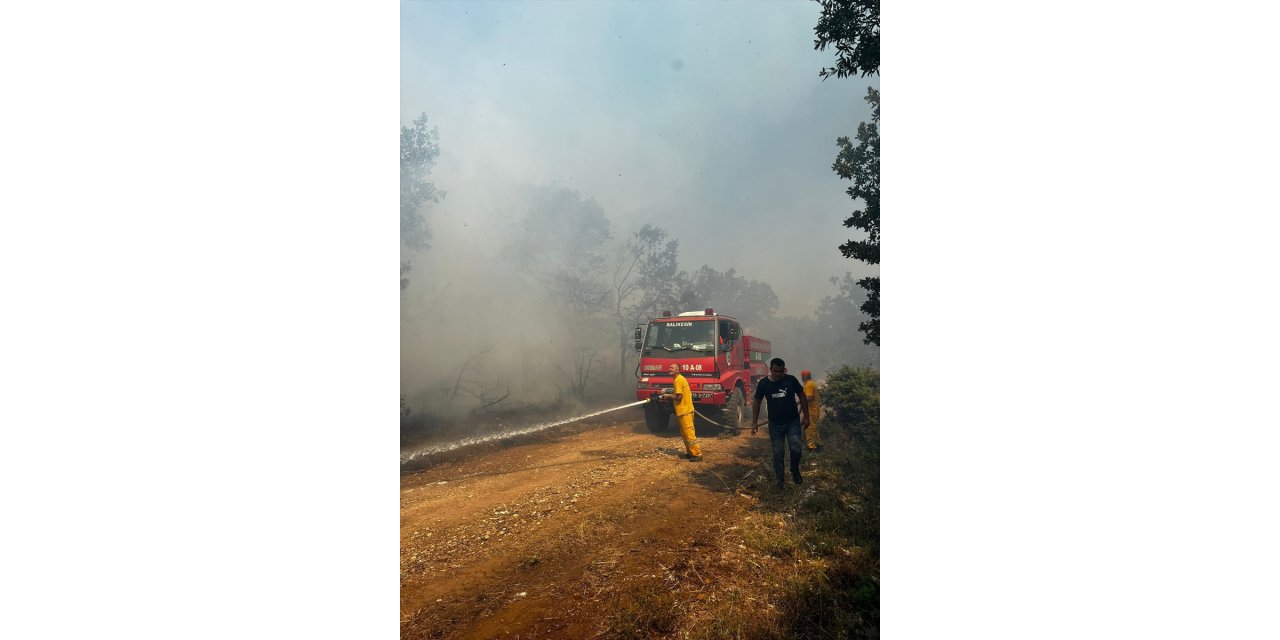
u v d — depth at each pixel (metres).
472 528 5.89
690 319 12.12
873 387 10.82
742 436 11.34
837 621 3.47
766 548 4.77
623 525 5.61
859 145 7.61
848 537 4.93
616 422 15.91
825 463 7.84
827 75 5.69
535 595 4.16
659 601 3.83
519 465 9.88
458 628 3.73
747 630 3.48
